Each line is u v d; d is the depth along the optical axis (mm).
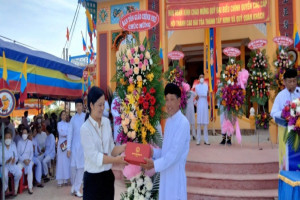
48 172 7777
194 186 5578
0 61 5500
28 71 6156
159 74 3689
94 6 10547
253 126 11492
